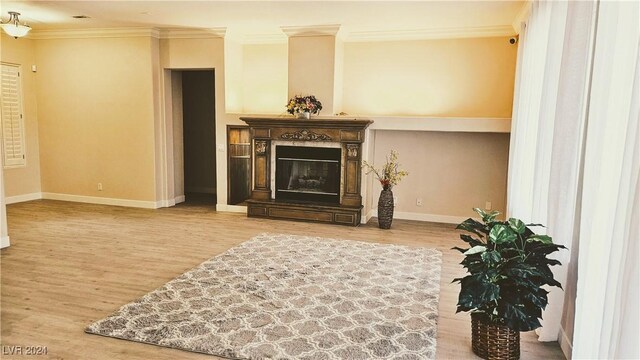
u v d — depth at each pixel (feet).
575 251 9.46
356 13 18.98
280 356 9.20
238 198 25.03
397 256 16.40
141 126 24.48
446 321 11.14
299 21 20.81
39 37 25.39
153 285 13.14
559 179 9.31
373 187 23.79
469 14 18.70
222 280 13.52
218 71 23.43
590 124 8.25
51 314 11.10
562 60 9.33
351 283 13.50
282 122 21.81
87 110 25.26
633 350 5.02
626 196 5.72
